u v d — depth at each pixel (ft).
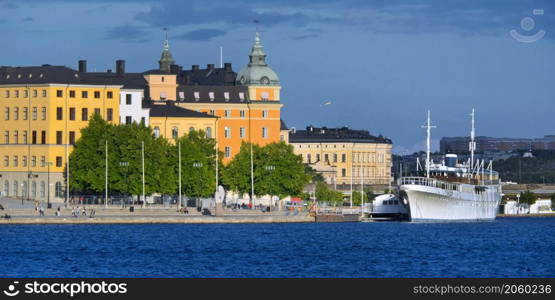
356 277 631.97
